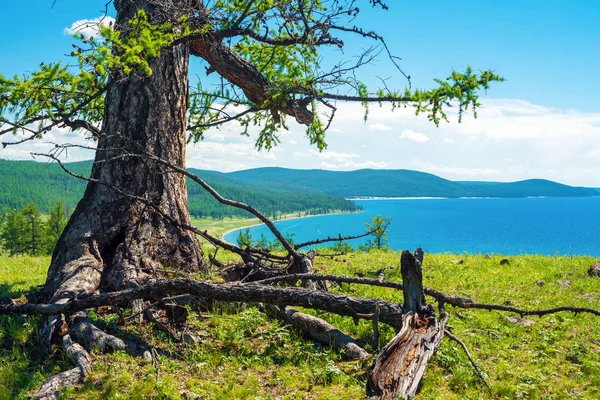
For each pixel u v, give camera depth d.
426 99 11.50
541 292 11.85
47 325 7.38
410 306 7.26
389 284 8.60
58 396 5.75
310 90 12.52
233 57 13.38
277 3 11.09
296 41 11.87
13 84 8.92
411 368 5.75
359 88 12.25
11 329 7.62
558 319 9.60
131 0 11.44
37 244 100.19
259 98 14.10
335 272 13.34
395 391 5.31
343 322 8.62
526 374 6.86
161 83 10.83
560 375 7.07
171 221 10.07
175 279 7.79
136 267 9.15
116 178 10.22
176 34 10.81
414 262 7.14
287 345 7.66
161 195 10.46
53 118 9.56
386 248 22.25
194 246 10.59
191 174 10.20
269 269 10.57
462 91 11.38
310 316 8.24
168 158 10.74
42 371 6.45
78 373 6.17
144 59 9.86
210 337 7.75
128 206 10.00
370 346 7.71
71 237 9.45
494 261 16.61
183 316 8.22
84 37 9.34
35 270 14.80
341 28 11.71
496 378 6.80
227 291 7.77
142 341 7.39
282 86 12.70
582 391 6.57
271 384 6.41
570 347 8.05
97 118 14.23
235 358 7.00
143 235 9.80
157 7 11.23
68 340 6.93
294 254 10.41
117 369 6.42
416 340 6.24
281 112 15.07
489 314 9.82
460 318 9.58
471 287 12.20
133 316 7.68
